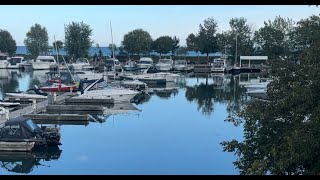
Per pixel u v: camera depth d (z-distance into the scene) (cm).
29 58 9525
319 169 873
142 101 3812
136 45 9231
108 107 3397
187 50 9831
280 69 1107
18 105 3156
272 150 902
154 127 2484
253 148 1102
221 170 1639
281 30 8038
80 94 3659
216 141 2097
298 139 863
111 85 4206
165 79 5372
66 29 8550
